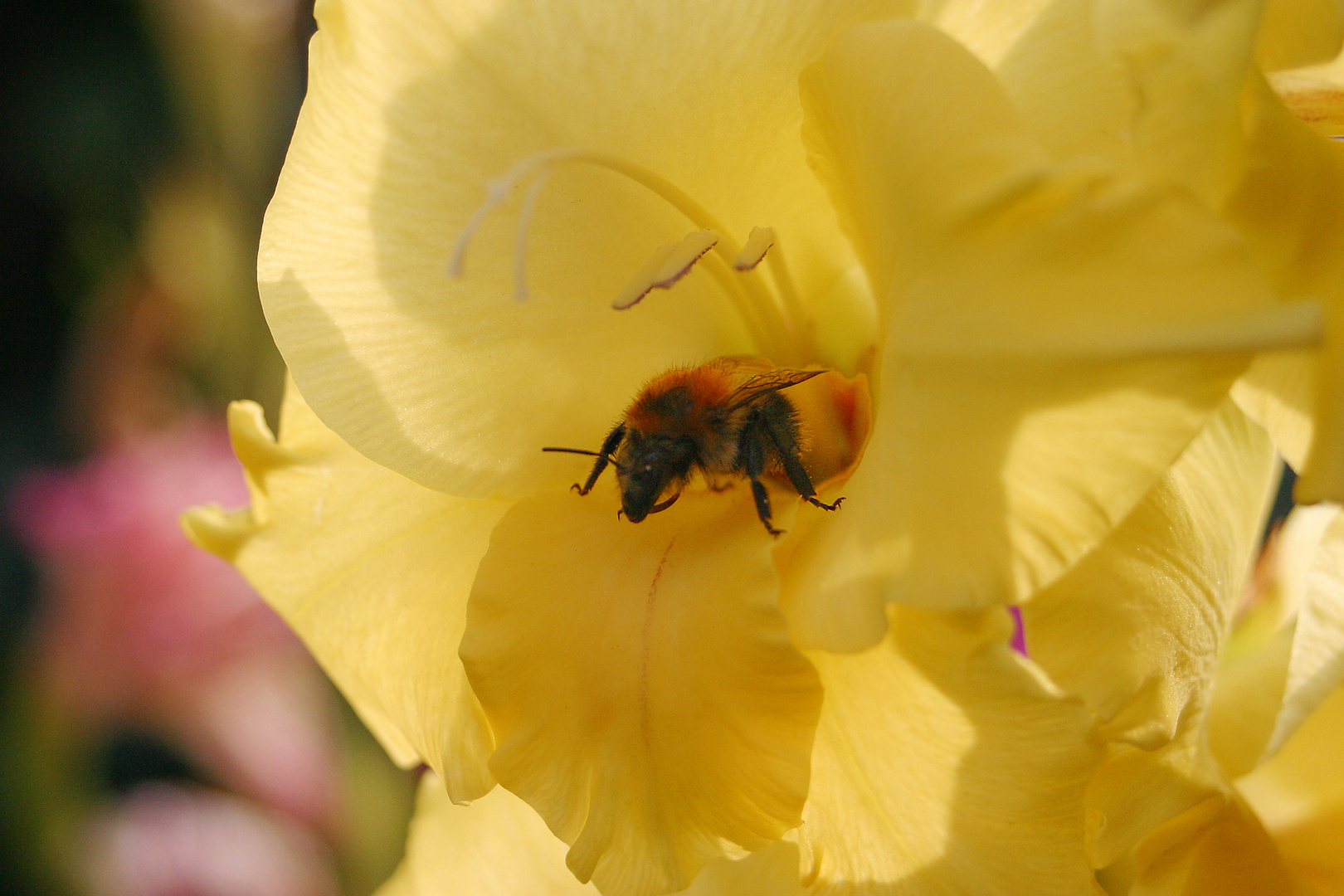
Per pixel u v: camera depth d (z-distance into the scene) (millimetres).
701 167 222
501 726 219
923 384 200
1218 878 220
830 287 231
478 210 214
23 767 365
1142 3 198
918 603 200
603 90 218
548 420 228
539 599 219
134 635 355
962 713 209
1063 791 208
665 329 229
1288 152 200
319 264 222
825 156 219
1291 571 246
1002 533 199
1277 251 202
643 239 225
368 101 219
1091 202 194
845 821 216
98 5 619
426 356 224
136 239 416
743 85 218
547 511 225
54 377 643
